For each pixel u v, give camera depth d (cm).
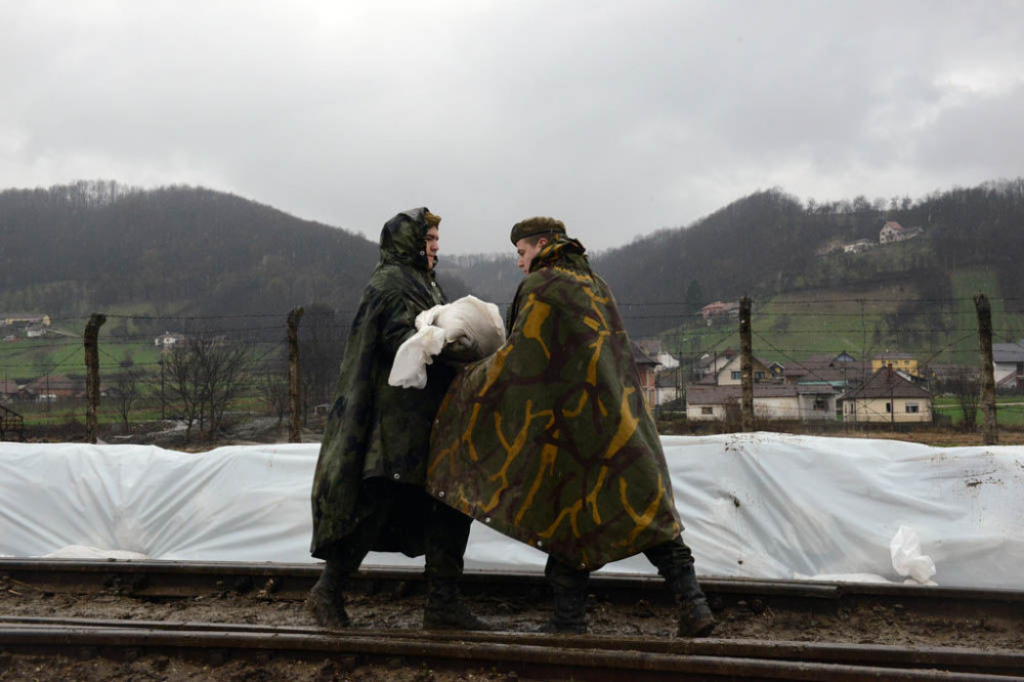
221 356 2648
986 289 7481
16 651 396
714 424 2477
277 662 387
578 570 415
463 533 444
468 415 415
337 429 429
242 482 697
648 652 370
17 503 732
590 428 395
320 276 7769
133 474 725
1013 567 545
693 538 605
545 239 438
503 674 368
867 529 571
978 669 356
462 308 432
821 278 8312
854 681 334
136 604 520
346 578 447
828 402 3206
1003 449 582
